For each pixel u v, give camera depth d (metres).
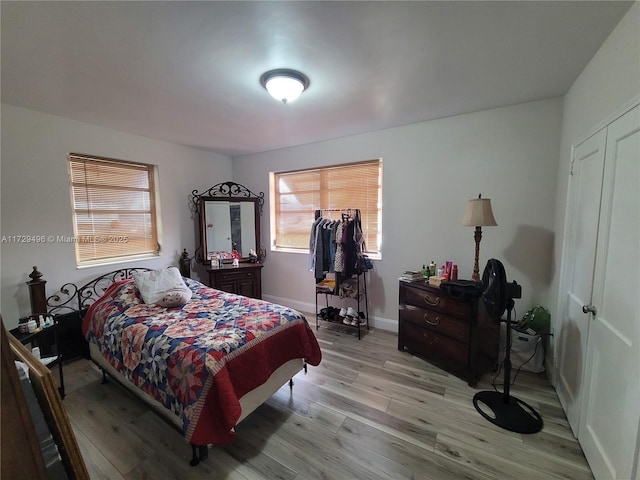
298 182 3.94
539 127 2.34
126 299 2.30
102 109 2.43
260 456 1.57
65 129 2.62
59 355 2.12
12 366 0.52
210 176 4.11
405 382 2.26
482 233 2.65
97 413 1.93
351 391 2.15
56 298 2.59
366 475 1.44
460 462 1.51
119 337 1.92
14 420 0.52
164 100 2.25
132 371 1.78
